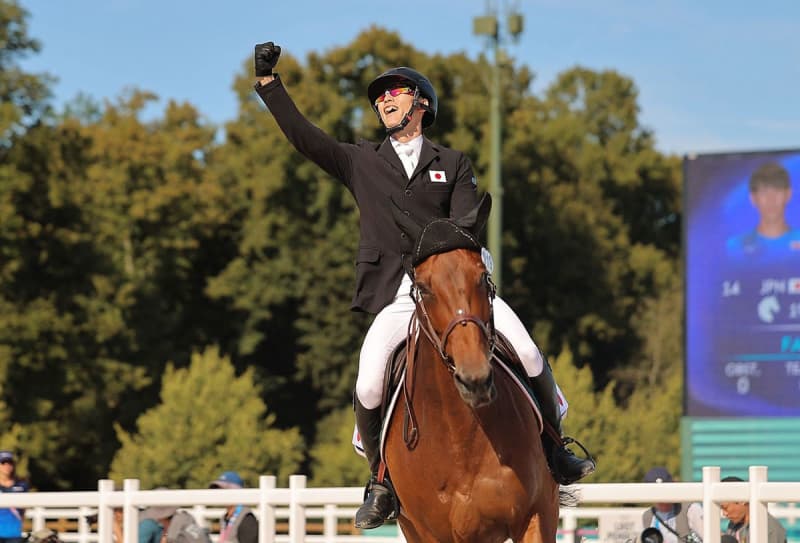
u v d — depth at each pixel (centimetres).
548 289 4278
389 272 527
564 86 5678
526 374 522
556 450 527
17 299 3409
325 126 3903
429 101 539
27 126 3484
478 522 484
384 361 526
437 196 526
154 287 4084
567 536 973
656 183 4953
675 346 4228
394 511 530
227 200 4256
